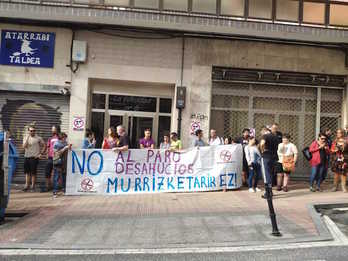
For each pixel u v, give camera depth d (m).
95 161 9.22
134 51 11.19
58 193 9.36
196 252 5.01
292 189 10.09
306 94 12.09
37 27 10.90
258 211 7.30
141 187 9.39
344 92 12.12
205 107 11.42
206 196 9.03
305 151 10.10
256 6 11.62
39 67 10.89
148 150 9.47
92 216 6.93
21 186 10.42
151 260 4.70
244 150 10.20
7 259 4.73
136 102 11.65
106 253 4.98
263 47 11.67
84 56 10.91
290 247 5.21
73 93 10.98
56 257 4.82
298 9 11.79
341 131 9.94
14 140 10.92
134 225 6.30
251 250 5.09
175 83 11.33
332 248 5.16
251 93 11.95
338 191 9.80
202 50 11.43
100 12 10.54
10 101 10.97
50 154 9.83
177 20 10.82
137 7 11.16
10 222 6.61
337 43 11.60
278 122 12.05
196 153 9.70
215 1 11.42
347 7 11.96
